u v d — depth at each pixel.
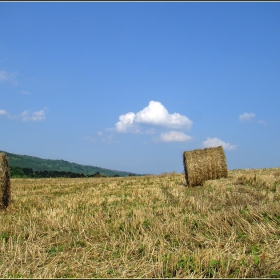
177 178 23.97
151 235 7.93
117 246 7.59
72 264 6.58
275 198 11.66
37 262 6.81
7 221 10.05
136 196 14.64
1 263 6.77
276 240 7.02
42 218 10.38
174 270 5.94
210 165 18.52
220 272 5.70
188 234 7.91
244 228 7.92
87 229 9.04
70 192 19.00
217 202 11.77
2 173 13.62
